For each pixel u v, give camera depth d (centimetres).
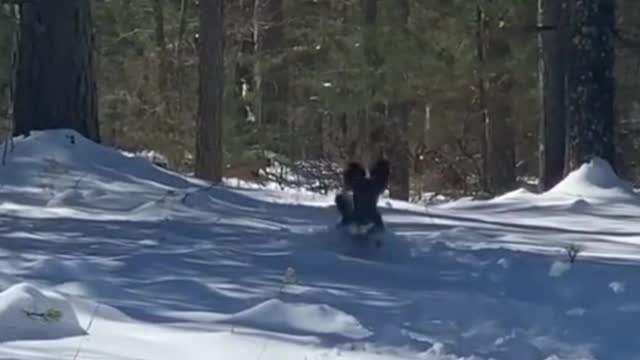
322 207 1462
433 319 716
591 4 1942
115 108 3231
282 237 1106
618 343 665
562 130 2472
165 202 1376
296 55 3130
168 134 3152
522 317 722
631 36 2928
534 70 2930
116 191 1470
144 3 3259
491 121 2986
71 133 1662
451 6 2916
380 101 2877
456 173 2991
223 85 2642
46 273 827
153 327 646
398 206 1625
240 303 744
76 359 555
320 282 844
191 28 3309
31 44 1730
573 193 1786
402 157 2847
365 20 2911
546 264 973
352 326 673
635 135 3400
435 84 2898
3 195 1395
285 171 2733
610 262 1031
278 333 647
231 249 1002
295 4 3133
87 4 1758
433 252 1019
